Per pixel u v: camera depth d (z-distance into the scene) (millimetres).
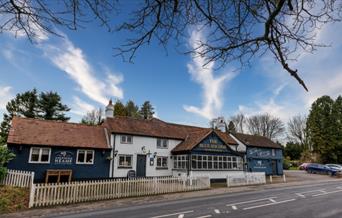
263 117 72625
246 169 35312
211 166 27453
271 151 39188
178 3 3389
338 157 52031
